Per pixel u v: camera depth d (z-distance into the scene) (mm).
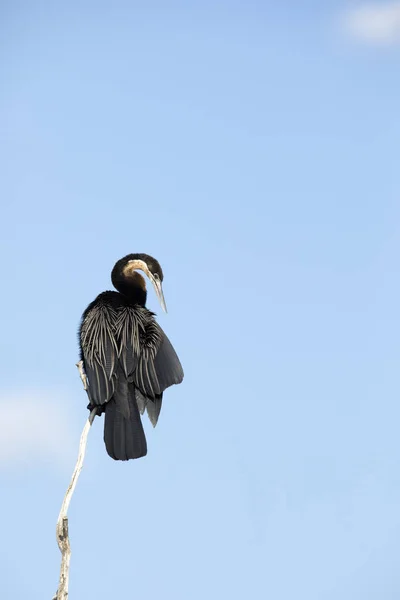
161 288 14492
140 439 11570
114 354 12281
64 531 9797
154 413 12328
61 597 9664
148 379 12234
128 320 12750
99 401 11859
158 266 14656
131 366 12234
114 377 12070
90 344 12469
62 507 9859
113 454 11391
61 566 9766
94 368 12195
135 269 14812
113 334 12500
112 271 14391
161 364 12531
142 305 14219
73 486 9930
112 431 11586
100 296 13633
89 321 12898
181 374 12648
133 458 11367
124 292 14125
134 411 11844
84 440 10156
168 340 13062
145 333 12688
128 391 12039
